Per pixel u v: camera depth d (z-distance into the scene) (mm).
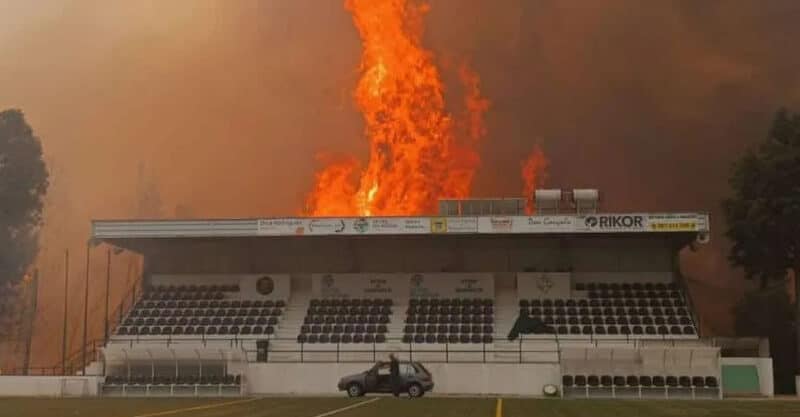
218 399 37688
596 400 38000
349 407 30438
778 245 47219
